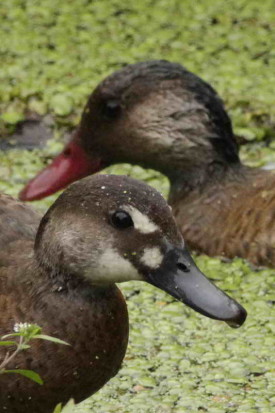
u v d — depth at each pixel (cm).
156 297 1155
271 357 1059
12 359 845
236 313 848
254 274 1168
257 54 1666
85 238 857
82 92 1547
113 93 1239
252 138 1472
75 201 862
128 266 862
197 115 1229
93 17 1759
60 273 862
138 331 1098
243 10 1766
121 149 1257
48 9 1777
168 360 1057
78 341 859
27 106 1512
